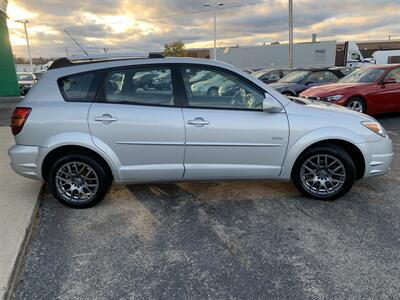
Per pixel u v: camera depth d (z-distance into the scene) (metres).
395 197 3.67
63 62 3.42
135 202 3.68
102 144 3.27
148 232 3.05
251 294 2.25
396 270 2.44
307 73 10.41
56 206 3.61
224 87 3.37
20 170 3.39
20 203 3.57
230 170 3.42
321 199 3.61
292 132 3.36
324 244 2.80
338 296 2.20
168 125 3.26
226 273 2.47
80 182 3.48
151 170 3.38
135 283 2.37
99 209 3.52
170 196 3.82
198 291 2.29
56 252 2.74
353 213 3.33
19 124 3.30
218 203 3.63
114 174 3.40
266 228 3.09
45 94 3.33
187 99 3.31
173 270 2.51
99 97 3.29
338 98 7.48
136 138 3.28
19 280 2.41
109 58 3.43
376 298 2.18
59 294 2.27
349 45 28.22
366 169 3.52
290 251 2.72
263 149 3.38
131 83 3.31
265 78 13.59
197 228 3.11
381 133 3.55
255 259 2.62
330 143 3.50
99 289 2.32
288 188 3.98
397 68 8.03
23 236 2.89
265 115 3.35
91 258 2.66
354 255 2.63
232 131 3.30
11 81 15.79
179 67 3.34
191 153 3.34
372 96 7.68
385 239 2.85
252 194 3.84
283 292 2.25
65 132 3.26
